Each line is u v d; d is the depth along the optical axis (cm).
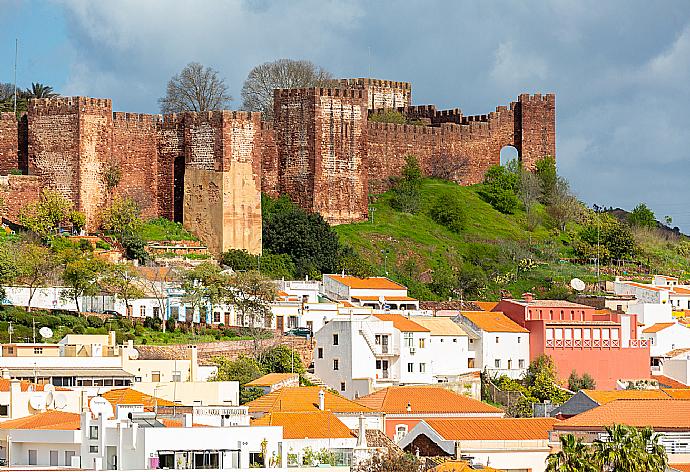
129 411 17688
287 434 18762
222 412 19000
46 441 17062
